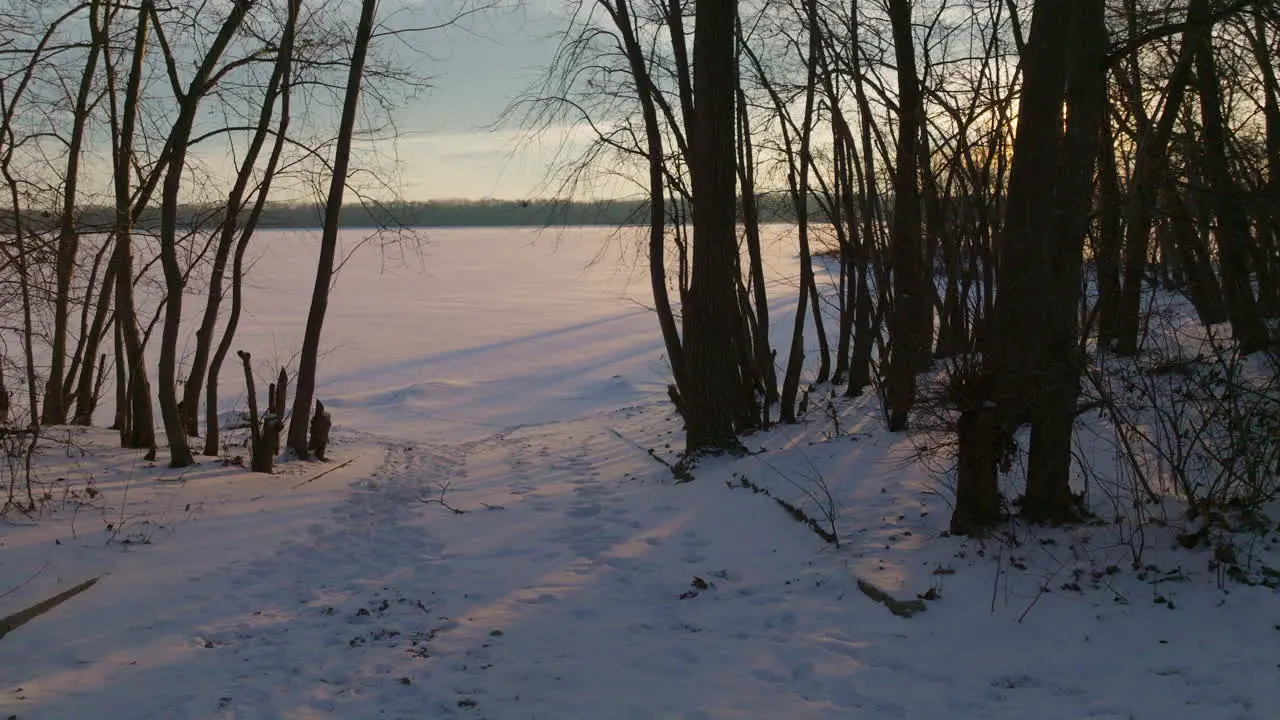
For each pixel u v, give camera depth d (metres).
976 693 4.70
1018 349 6.47
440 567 7.73
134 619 6.17
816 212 16.39
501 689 5.10
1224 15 5.83
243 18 11.05
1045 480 6.59
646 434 16.02
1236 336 6.55
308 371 13.64
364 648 5.82
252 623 6.24
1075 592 5.64
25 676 5.24
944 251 11.38
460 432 21.86
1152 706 4.36
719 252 11.28
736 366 12.38
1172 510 6.47
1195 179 7.43
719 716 4.61
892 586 6.02
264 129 11.92
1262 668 4.51
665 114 13.08
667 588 6.80
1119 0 10.70
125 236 11.70
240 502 9.61
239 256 12.94
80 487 9.55
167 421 11.20
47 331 13.05
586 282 63.97
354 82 12.55
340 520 9.34
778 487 9.21
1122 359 10.12
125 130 11.53
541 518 9.52
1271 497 5.97
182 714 4.82
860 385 15.02
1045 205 6.24
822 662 5.17
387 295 55.19
